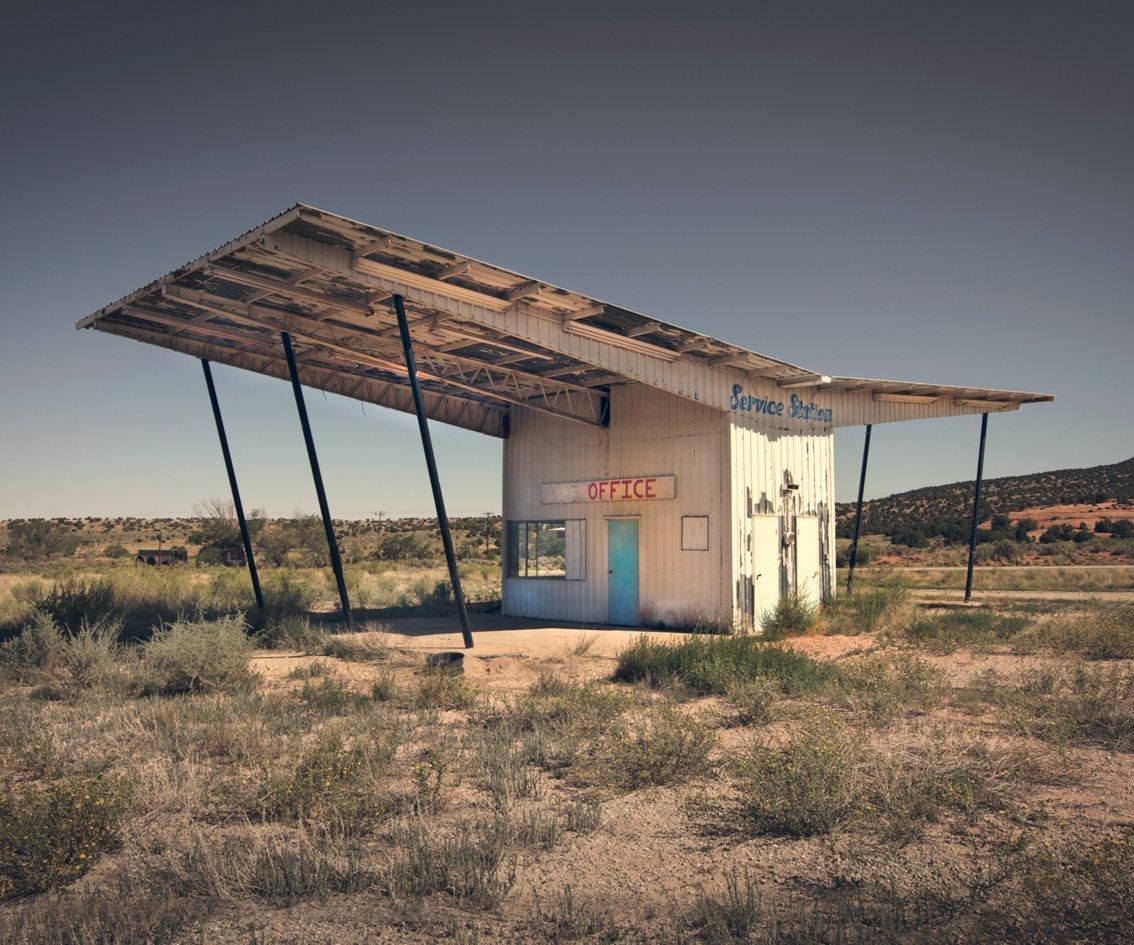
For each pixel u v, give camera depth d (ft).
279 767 23.48
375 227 36.52
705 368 57.06
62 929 13.88
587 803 21.11
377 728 27.53
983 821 19.35
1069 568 133.18
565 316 48.08
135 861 17.29
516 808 20.65
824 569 67.10
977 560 163.22
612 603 64.54
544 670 42.11
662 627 60.80
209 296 49.47
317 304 49.88
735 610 57.16
